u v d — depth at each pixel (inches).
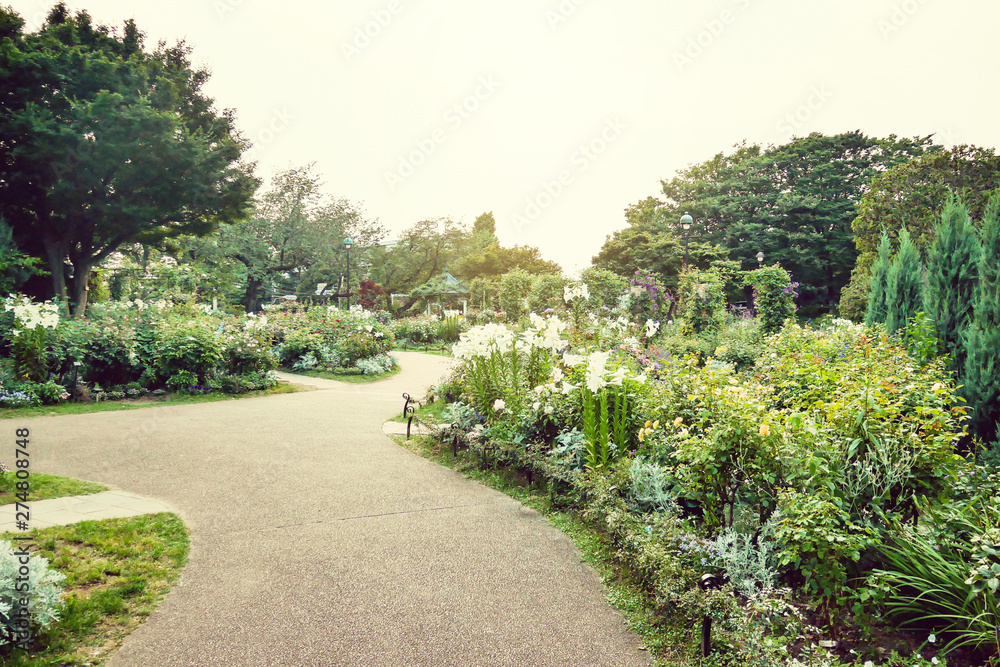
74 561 142.8
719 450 138.0
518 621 121.8
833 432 134.5
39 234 643.5
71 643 109.2
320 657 106.8
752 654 100.1
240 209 807.7
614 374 199.0
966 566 103.3
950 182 805.9
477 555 155.5
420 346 1022.4
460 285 1798.7
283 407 389.4
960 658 99.3
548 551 158.9
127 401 392.2
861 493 125.7
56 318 371.2
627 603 129.4
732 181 1477.6
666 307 684.1
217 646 110.0
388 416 358.9
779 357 299.3
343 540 164.2
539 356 273.9
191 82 776.9
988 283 185.5
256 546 158.7
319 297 1451.8
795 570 127.9
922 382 151.2
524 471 222.5
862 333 285.9
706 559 128.3
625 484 170.4
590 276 740.7
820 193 1428.4
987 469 149.8
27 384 360.2
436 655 108.3
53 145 559.5
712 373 185.5
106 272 908.0
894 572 109.9
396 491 210.1
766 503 136.1
